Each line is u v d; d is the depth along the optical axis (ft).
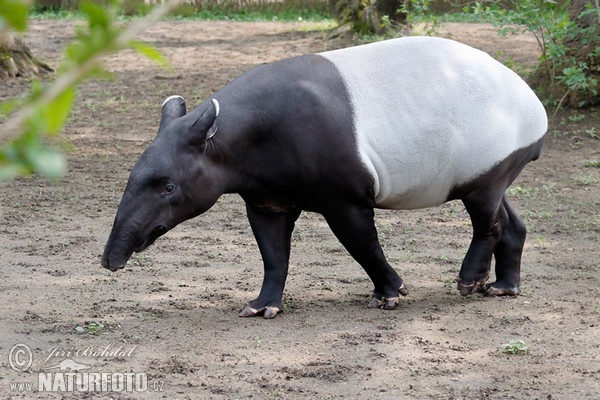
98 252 30.04
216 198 21.56
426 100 22.09
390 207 23.15
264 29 92.22
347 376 19.13
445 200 23.15
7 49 63.16
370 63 22.40
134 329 22.25
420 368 19.61
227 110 21.38
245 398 17.97
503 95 22.93
